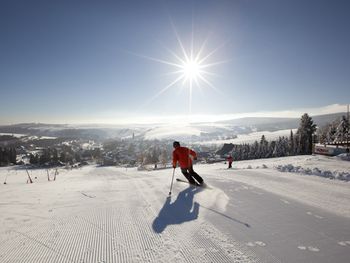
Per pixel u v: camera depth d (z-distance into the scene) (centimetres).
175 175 1348
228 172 1235
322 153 2367
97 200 762
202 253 384
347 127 5153
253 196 711
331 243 410
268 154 8700
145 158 12444
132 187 978
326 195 716
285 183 893
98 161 17638
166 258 372
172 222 522
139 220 543
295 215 545
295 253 378
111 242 434
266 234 448
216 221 517
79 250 406
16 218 599
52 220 570
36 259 380
